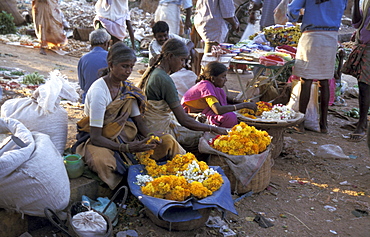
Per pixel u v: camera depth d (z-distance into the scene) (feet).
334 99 23.62
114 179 11.21
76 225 9.01
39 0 31.99
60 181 9.62
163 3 28.12
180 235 10.25
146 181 10.51
